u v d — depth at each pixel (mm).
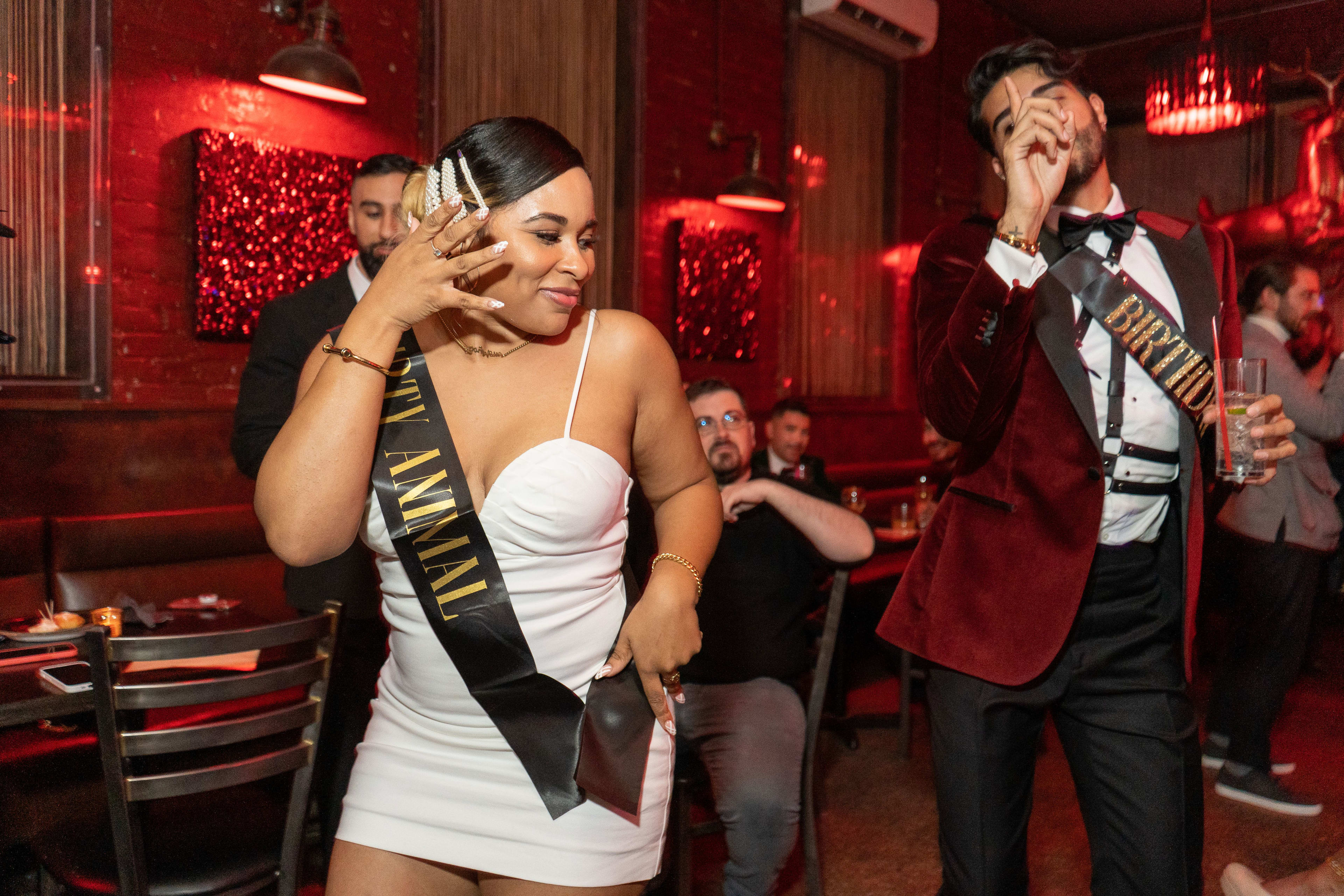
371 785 1146
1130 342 1413
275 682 1635
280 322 2355
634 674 1155
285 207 3646
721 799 2018
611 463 1112
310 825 2783
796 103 5914
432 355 1137
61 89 3184
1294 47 3873
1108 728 1441
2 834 1905
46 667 1822
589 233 1082
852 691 4336
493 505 1079
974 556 1484
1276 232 4223
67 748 2186
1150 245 1536
